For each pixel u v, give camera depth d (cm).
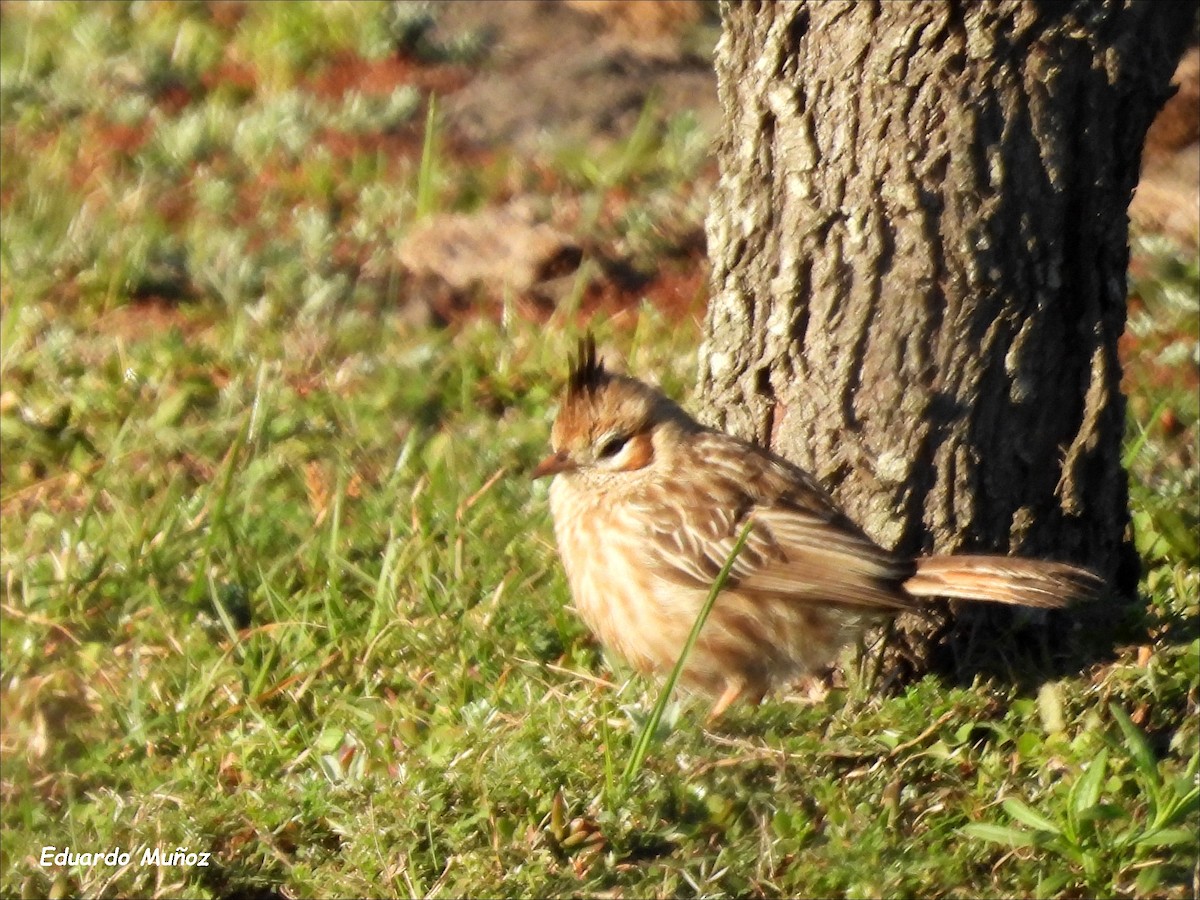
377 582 1227
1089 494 1122
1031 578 1042
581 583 1147
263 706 1152
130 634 1230
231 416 1468
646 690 1127
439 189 1831
